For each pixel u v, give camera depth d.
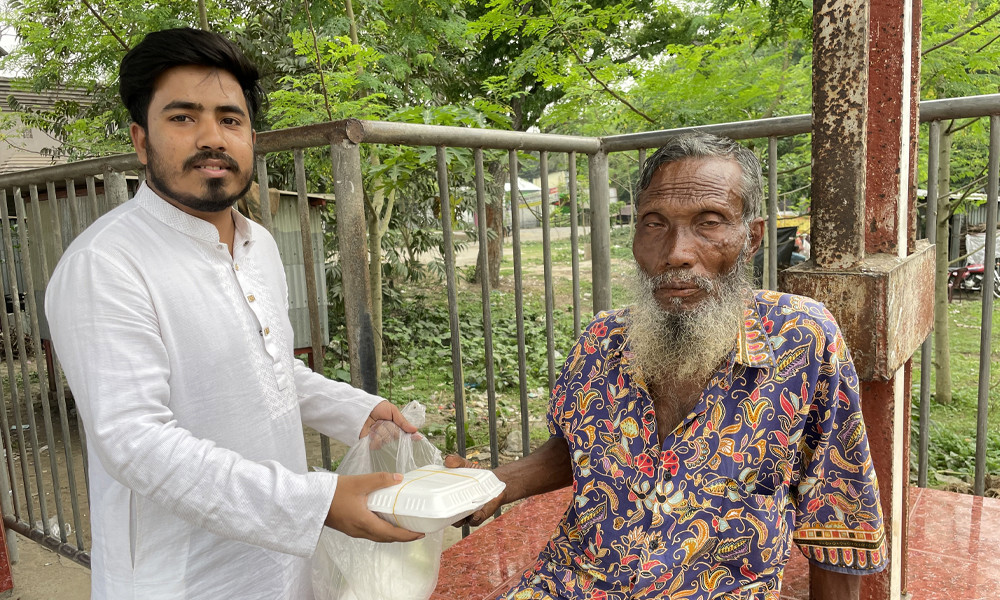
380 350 6.05
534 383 7.47
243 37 7.53
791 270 1.46
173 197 1.35
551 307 2.55
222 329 1.39
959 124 5.45
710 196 1.29
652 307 1.33
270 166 7.86
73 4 6.63
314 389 1.74
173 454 1.19
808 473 1.35
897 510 1.60
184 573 1.39
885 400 1.48
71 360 1.23
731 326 1.29
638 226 1.38
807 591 1.91
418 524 1.24
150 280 1.30
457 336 2.27
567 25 4.95
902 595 1.83
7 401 7.05
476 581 2.13
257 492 1.21
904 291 1.46
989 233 2.28
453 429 5.54
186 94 1.29
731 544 1.30
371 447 1.68
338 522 1.27
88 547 3.61
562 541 1.47
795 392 1.28
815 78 1.39
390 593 1.49
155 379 1.26
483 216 2.28
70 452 2.89
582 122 6.98
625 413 1.37
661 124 5.32
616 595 1.34
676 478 1.30
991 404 6.66
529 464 1.58
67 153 8.50
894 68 1.43
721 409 1.30
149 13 6.11
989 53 5.03
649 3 6.40
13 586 3.28
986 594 1.89
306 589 1.61
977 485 2.51
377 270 5.96
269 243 1.65
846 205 1.39
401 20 6.26
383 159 4.89
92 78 7.41
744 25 5.39
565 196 11.64
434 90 8.27
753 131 2.39
